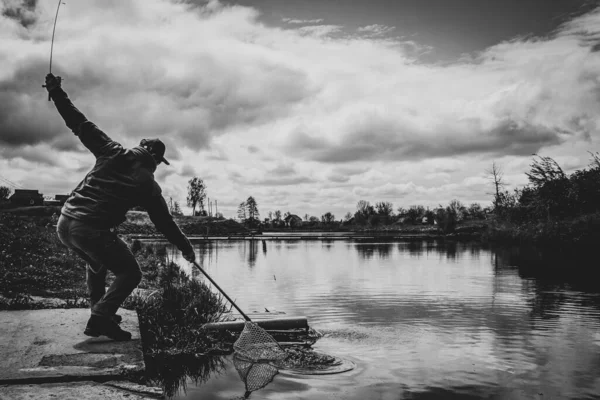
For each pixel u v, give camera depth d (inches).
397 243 2059.5
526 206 1633.9
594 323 336.2
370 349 258.2
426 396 183.8
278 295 482.9
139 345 192.2
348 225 5403.5
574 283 582.9
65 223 187.5
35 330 206.5
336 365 223.8
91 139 195.6
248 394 179.3
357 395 182.7
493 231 1814.7
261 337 230.7
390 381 201.3
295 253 1359.5
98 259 190.1
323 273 738.2
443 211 3184.1
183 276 534.9
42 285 357.4
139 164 193.5
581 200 1393.9
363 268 828.0
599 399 183.6
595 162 1405.0
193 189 5334.6
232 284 585.0
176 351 232.7
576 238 1246.9
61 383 156.1
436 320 348.2
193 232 4074.8
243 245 2055.9
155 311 269.9
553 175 1448.1
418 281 615.5
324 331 307.9
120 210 190.9
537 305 417.7
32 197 2940.5
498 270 762.8
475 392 189.5
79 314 238.4
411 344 270.7
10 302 267.6
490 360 236.8
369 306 414.9
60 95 193.8
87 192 188.7
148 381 186.7
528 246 1419.8
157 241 2167.8
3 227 556.1
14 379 153.9
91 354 179.3
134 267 195.5
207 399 172.7
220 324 278.7
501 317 360.5
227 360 225.1
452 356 243.4
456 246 1622.8
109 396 146.8
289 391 184.7
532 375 212.8
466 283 588.7
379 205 5113.2
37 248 515.2
